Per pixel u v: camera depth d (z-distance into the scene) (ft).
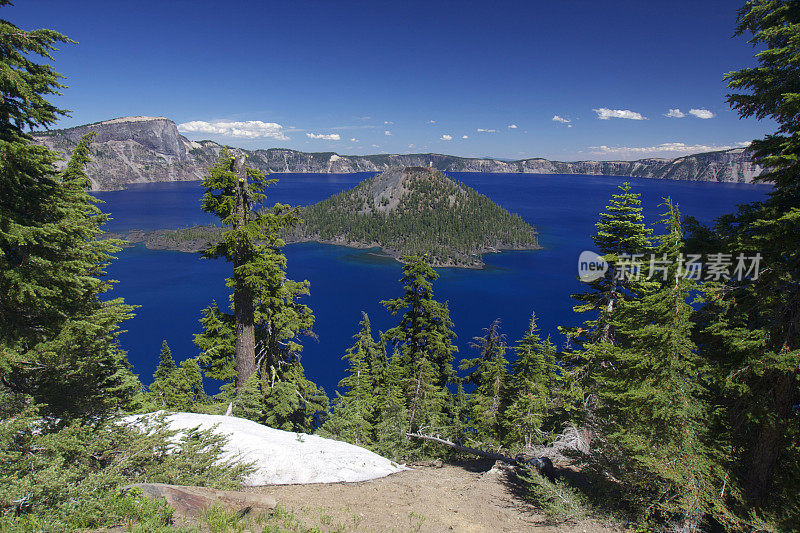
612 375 41.52
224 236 63.62
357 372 120.06
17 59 37.96
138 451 34.09
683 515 34.96
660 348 36.14
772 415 32.81
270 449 47.24
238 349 72.59
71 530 22.35
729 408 37.32
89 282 44.60
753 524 30.94
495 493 46.32
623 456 38.45
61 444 28.96
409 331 114.52
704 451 34.04
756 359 32.86
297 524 29.89
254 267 66.23
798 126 32.68
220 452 39.75
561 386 64.03
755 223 33.19
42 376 39.55
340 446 55.36
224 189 66.59
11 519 21.36
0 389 30.96
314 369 336.08
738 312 35.94
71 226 41.50
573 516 38.19
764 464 35.04
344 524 33.17
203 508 27.91
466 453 81.76
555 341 376.07
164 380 79.15
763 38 34.53
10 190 38.45
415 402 92.38
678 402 34.55
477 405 89.76
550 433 62.90
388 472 51.39
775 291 34.09
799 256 33.24
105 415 39.70
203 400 86.69
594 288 61.67
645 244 57.31
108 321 46.50
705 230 40.83
